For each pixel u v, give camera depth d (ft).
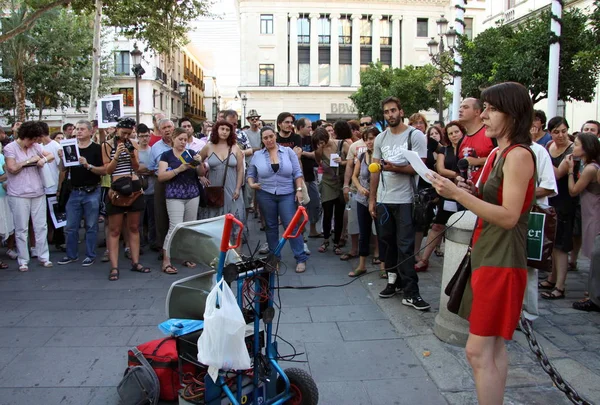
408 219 16.15
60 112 123.34
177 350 10.14
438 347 13.24
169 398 10.36
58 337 14.12
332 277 20.34
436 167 20.45
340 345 13.53
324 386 11.32
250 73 124.77
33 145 21.68
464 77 46.32
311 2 123.85
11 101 93.40
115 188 19.65
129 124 19.81
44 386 11.37
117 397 10.90
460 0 43.01
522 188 7.82
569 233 17.22
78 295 17.98
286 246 26.04
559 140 18.53
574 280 19.83
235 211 21.76
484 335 8.11
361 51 127.85
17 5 74.54
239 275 8.78
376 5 125.49
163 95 141.08
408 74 99.14
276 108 125.39
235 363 8.27
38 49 83.30
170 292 10.61
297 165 21.47
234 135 21.66
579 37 38.06
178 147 20.24
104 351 13.20
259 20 123.95
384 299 17.26
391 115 16.14
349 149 22.52
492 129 8.44
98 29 38.40
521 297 8.13
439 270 21.35
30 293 18.22
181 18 69.21
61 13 84.28
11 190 21.03
